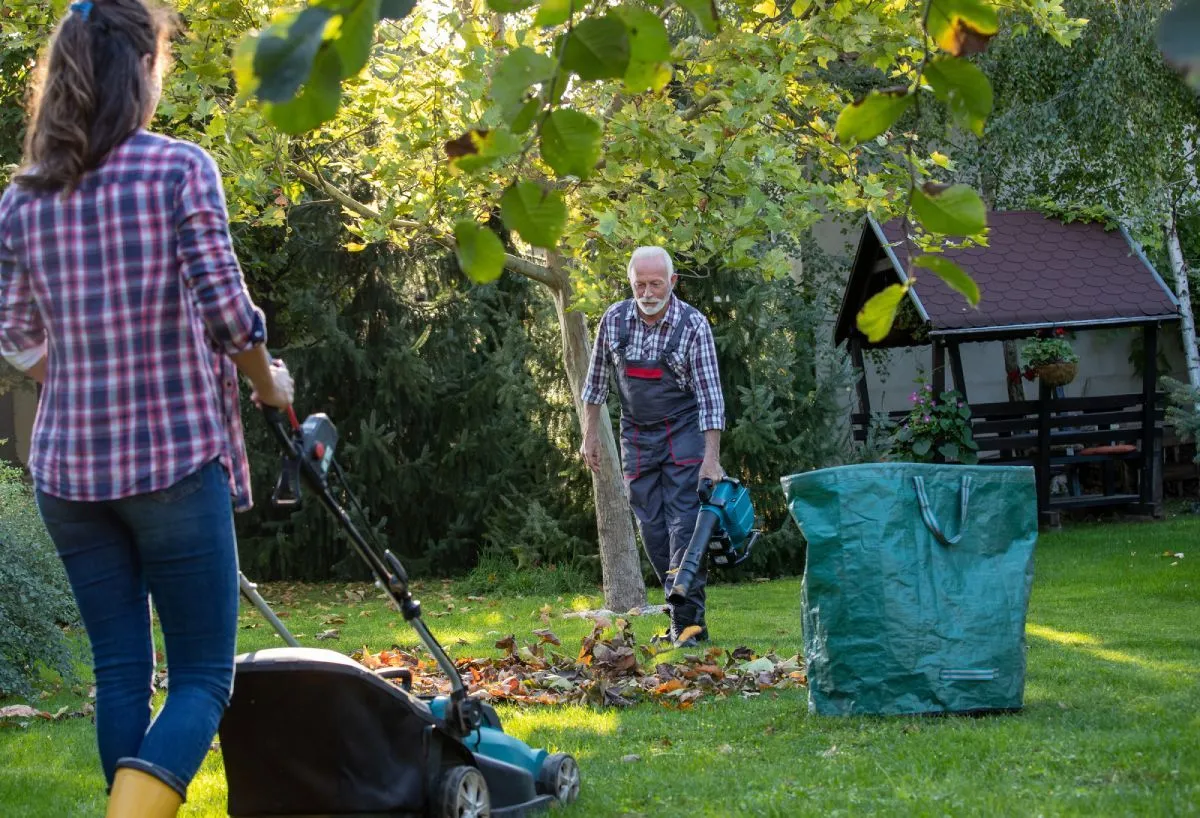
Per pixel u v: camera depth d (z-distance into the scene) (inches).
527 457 445.4
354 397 462.9
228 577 101.3
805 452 422.9
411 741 111.1
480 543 465.1
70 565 102.0
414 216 275.4
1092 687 179.3
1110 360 643.5
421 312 461.4
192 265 96.4
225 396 104.0
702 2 69.9
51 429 99.5
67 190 97.9
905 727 155.3
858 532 162.9
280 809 110.2
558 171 70.8
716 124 256.5
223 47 263.3
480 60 235.9
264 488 444.5
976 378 646.5
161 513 98.0
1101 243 523.2
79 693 223.0
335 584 451.8
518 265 322.0
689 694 189.6
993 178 589.0
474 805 114.2
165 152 99.0
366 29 61.3
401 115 258.2
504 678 206.8
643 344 245.3
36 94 101.1
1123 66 522.9
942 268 73.9
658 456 249.0
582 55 68.2
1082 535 467.8
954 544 164.1
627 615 308.2
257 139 286.2
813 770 137.6
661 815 123.0
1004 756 136.3
